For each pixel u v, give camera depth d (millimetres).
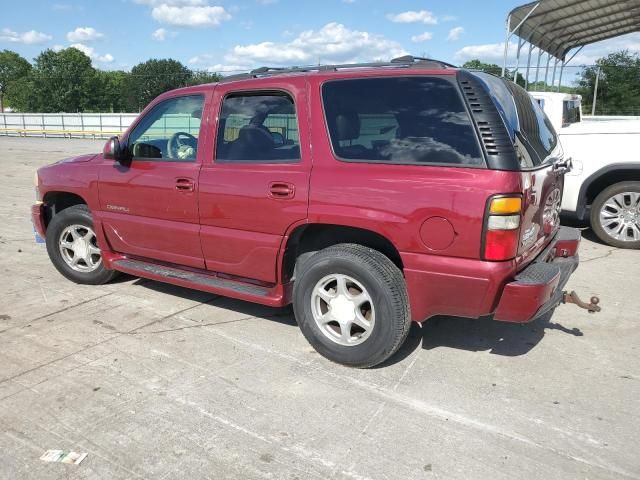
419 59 3795
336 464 2814
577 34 18328
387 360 3928
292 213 3748
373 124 3531
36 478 2721
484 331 4410
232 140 4125
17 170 16234
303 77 3799
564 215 8219
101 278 5402
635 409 3301
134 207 4691
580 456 2873
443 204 3232
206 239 4250
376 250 3662
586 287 5430
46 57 81250
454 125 3289
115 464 2820
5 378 3662
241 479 2711
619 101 33406
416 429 3107
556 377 3688
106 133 37594
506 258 3195
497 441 2998
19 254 6707
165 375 3705
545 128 4258
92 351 4051
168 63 75562
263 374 3723
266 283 4164
